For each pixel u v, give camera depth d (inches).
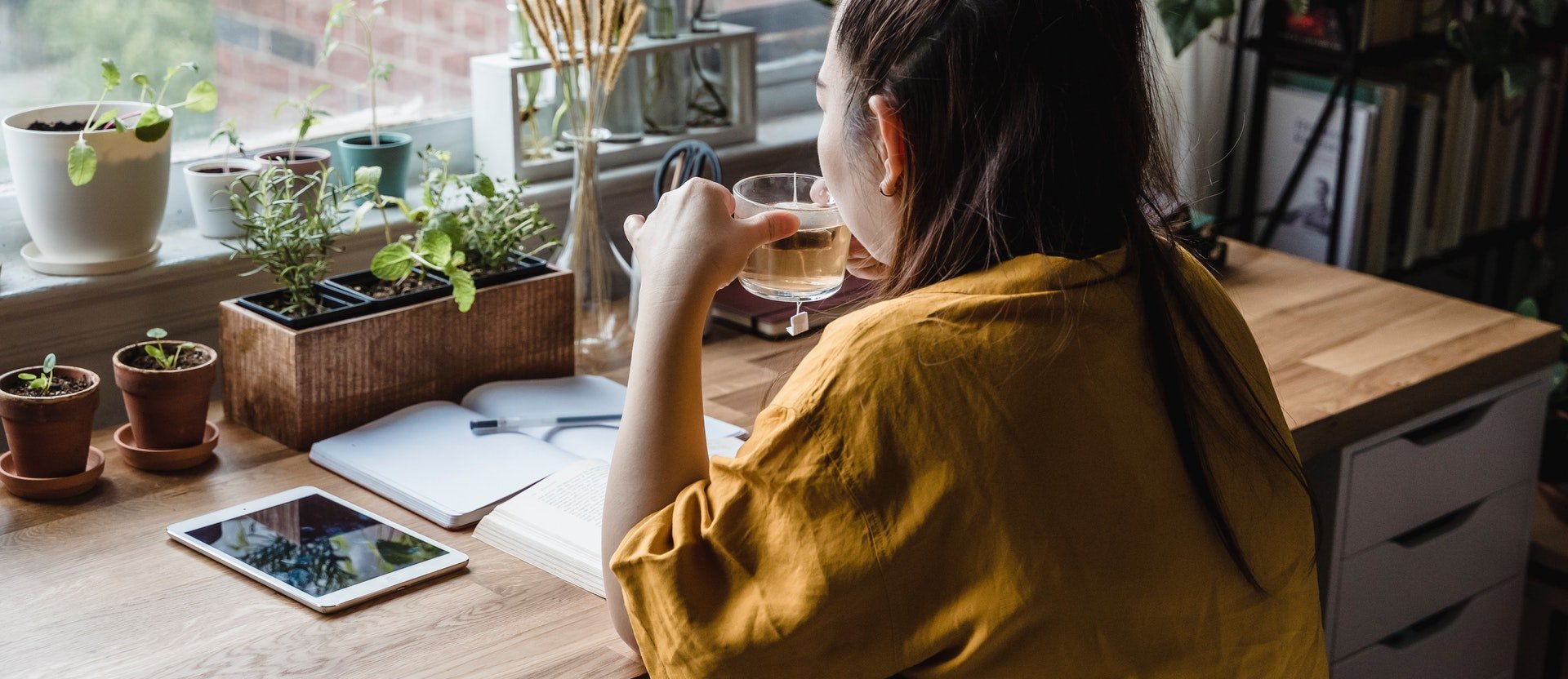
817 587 31.5
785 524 32.2
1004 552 30.7
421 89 75.6
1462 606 75.0
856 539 31.2
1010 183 32.3
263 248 56.0
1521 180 98.3
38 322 56.9
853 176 35.4
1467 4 91.4
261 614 42.4
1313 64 87.1
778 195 43.8
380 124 73.7
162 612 42.3
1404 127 89.0
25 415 48.2
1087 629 31.0
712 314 70.1
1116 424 31.4
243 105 69.3
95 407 50.1
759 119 88.5
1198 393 33.0
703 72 80.7
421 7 74.1
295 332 52.5
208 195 62.5
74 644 40.3
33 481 48.9
